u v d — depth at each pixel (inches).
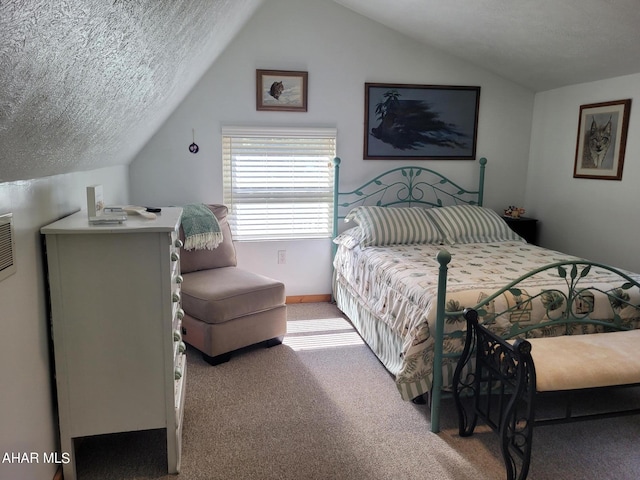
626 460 79.5
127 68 58.4
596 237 146.1
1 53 29.7
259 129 151.9
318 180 160.2
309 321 147.2
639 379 73.2
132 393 71.7
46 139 52.3
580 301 90.9
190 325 117.8
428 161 167.5
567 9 109.3
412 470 76.6
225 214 144.3
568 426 89.7
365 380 108.0
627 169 134.6
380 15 149.9
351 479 74.3
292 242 161.9
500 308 87.7
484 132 170.2
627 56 122.4
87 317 68.3
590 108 146.4
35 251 63.5
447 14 132.9
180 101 140.9
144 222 72.2
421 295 93.3
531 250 134.3
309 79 154.5
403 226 143.4
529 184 175.8
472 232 148.2
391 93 160.6
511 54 146.1
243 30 147.6
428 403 94.7
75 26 35.9
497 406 96.3
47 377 67.3
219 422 90.2
